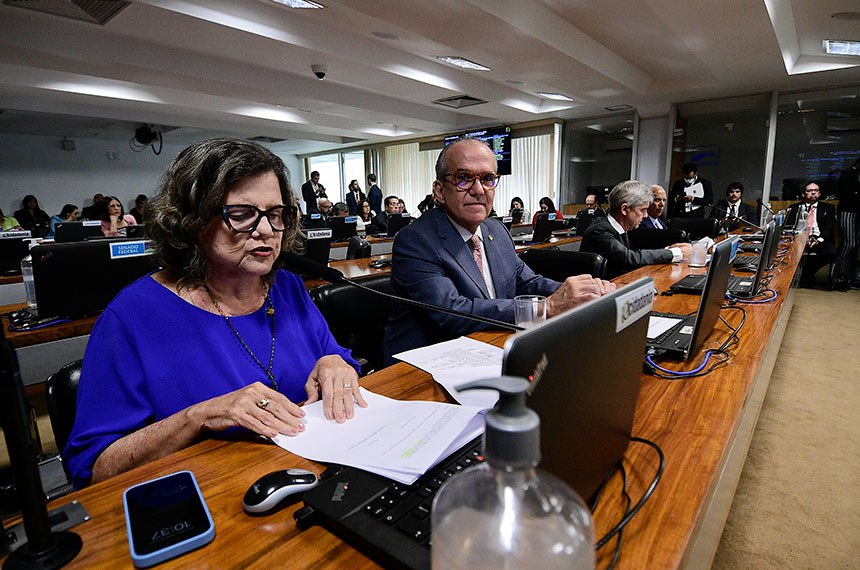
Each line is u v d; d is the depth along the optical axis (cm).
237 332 93
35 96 613
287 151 1262
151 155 1065
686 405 83
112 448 73
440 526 35
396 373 99
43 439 192
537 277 176
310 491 55
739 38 416
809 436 205
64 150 955
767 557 137
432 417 73
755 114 680
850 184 510
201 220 85
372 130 956
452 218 157
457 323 136
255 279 98
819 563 134
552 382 39
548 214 521
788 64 497
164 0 342
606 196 766
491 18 366
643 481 59
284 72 607
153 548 47
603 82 557
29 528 46
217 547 49
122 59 462
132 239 185
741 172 710
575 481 47
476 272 152
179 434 73
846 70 513
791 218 541
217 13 373
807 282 541
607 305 48
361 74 539
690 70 556
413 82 571
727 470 79
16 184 907
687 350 104
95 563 47
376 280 180
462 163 147
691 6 355
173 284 91
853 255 517
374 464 59
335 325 164
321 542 50
